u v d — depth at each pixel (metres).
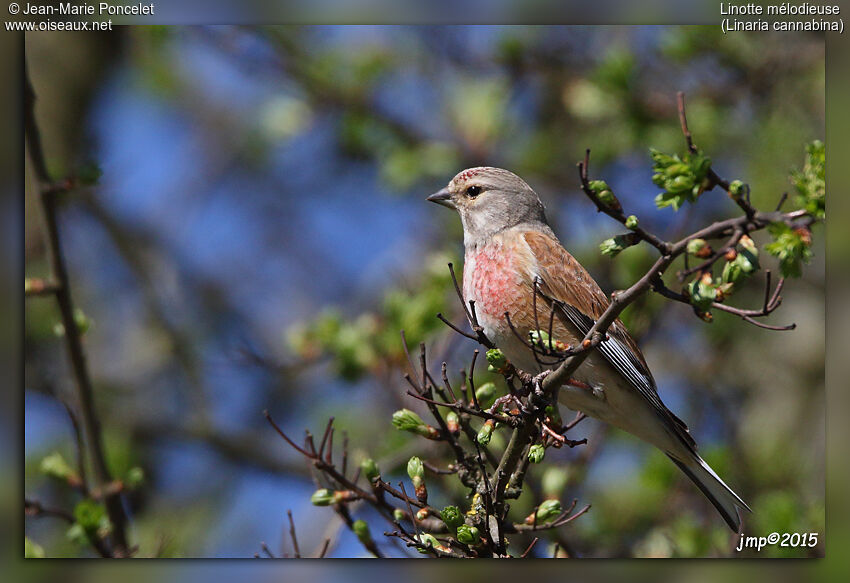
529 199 9.12
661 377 12.16
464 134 12.59
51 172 11.45
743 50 11.62
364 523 6.67
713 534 9.04
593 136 12.14
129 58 13.22
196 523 11.45
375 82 13.01
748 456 10.75
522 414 6.09
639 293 5.59
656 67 11.92
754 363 12.12
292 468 12.41
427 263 10.33
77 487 7.64
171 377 13.66
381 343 9.23
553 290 8.30
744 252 5.15
